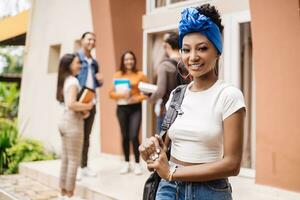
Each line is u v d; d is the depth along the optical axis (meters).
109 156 6.21
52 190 5.16
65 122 4.04
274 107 3.88
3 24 9.33
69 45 7.46
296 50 3.68
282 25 3.77
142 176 4.98
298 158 3.70
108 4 5.95
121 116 4.99
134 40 6.18
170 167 1.80
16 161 6.62
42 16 8.48
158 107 4.45
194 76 1.78
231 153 1.64
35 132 8.51
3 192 5.05
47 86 8.17
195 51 1.75
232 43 4.64
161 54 5.72
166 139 1.95
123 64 5.02
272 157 3.91
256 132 4.07
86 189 4.41
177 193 1.80
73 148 4.05
